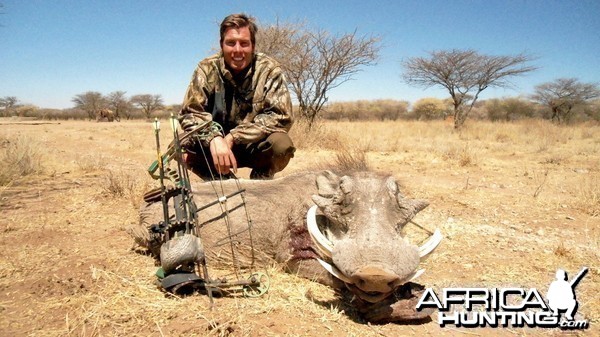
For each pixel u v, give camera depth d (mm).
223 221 4195
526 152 15328
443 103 68312
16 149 9461
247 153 5656
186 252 3309
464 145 16703
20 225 5219
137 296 3363
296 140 13969
